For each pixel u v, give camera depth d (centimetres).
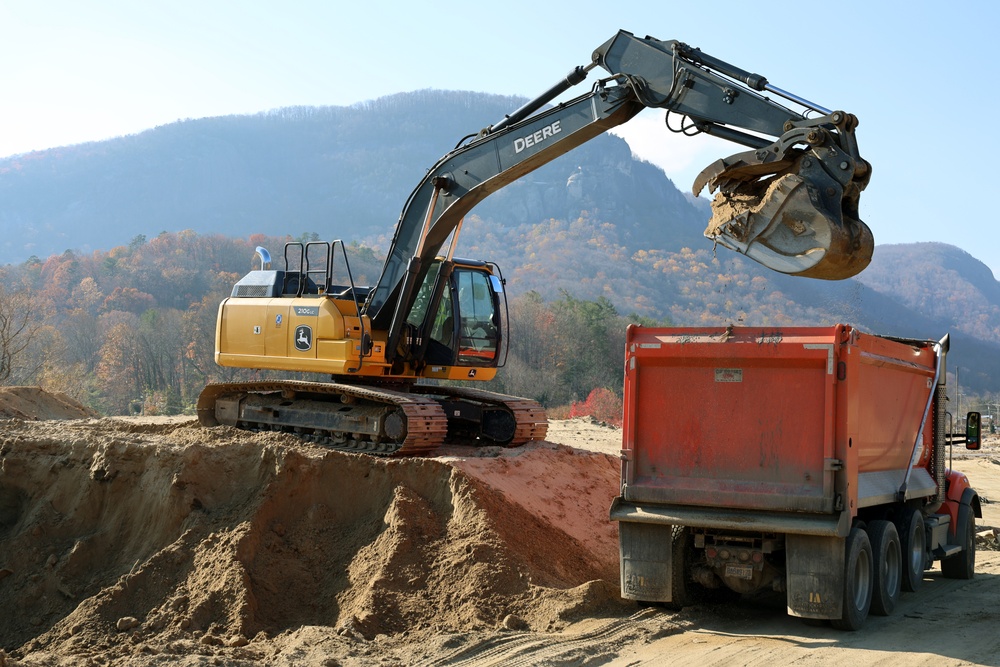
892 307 19100
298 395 1457
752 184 963
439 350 1441
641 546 920
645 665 759
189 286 12406
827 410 843
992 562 1395
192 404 6631
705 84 1018
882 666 758
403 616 916
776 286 13612
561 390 7731
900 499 1009
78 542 1121
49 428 1385
